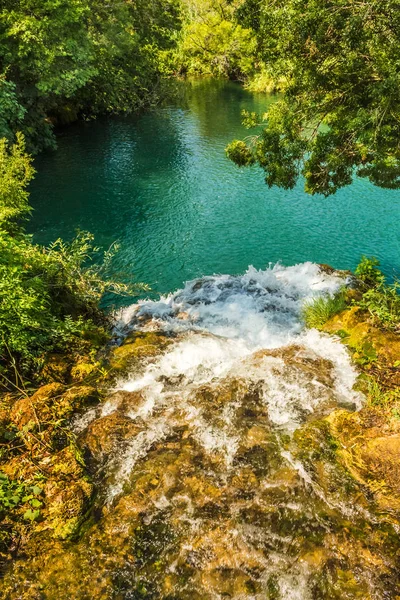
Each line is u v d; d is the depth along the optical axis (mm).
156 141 21750
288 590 4246
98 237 13250
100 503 5066
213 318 9281
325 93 9172
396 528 4641
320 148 9406
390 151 8609
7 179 9938
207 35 42156
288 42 8656
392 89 7473
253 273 11180
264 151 10008
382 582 4250
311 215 14609
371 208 14961
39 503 4949
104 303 10266
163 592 4270
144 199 15695
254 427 5953
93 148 20562
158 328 8836
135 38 25906
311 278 10695
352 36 7867
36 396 6258
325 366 7105
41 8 16359
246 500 5004
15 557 4461
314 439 5668
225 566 4445
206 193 16219
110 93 25141
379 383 6582
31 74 17906
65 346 7488
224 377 6988
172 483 5223
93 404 6402
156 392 6711
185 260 12227
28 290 6863
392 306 8281
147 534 4715
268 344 8281
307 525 4730
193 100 30859
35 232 13359
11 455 5484
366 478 5172
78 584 4277
